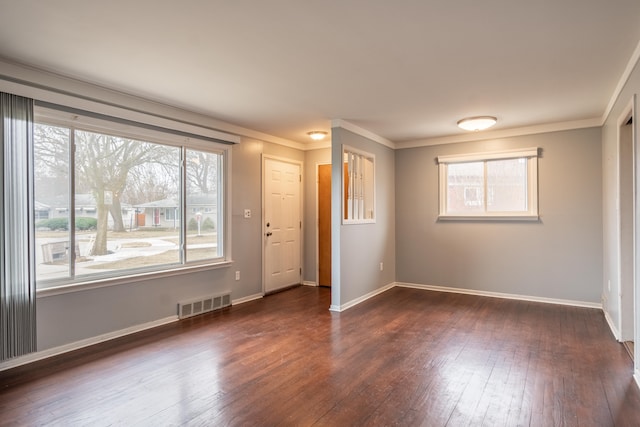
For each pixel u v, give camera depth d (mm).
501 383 2555
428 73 3010
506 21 2197
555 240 4730
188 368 2809
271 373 2725
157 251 3922
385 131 5121
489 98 3662
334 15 2125
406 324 3908
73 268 3213
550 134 4734
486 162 5223
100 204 3432
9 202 2707
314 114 4246
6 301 2693
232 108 3998
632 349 3129
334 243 4480
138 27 2256
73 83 3115
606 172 4090
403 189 5875
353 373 2723
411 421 2105
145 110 3676
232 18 2150
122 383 2564
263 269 5254
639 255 2521
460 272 5410
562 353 3074
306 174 6070
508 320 4027
